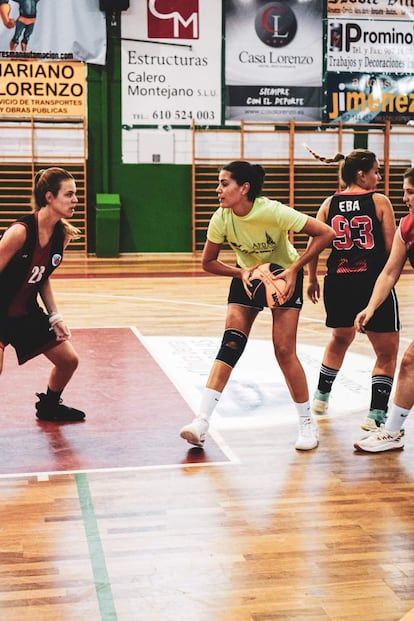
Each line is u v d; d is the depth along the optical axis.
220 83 14.03
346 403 5.06
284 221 3.90
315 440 4.20
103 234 13.58
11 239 3.89
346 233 4.43
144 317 8.15
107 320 7.97
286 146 14.30
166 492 3.58
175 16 13.79
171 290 10.16
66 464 3.94
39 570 2.83
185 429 4.08
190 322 7.85
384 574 2.80
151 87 13.89
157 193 14.13
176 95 13.97
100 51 13.59
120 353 6.43
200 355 6.37
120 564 2.88
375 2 14.19
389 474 3.82
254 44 14.03
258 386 5.43
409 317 8.14
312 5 14.07
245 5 13.93
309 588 2.70
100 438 4.35
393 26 14.27
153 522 3.25
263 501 3.48
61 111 13.68
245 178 3.86
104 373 5.79
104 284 10.70
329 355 4.75
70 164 13.83
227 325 4.20
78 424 4.61
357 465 3.95
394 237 4.02
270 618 2.51
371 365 6.05
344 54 14.23
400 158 14.53
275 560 2.91
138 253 14.23
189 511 3.37
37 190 3.94
